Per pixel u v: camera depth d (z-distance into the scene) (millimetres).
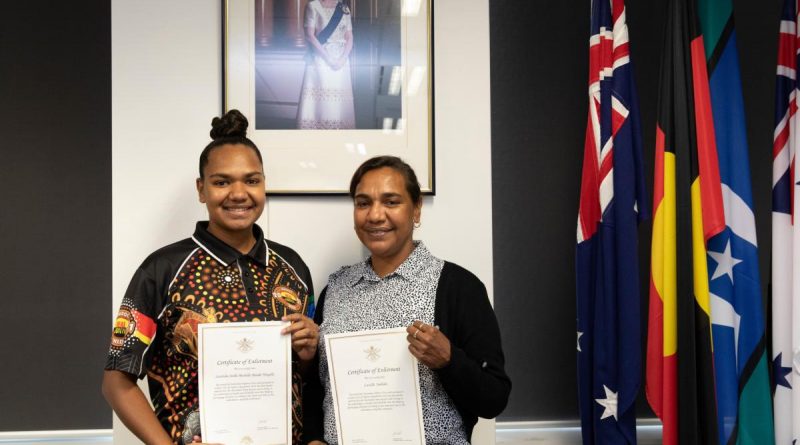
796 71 1683
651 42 2057
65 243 1980
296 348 1351
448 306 1384
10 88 1985
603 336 1712
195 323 1314
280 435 1312
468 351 1354
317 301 1657
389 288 1405
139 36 1759
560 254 2045
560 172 2049
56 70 1993
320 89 1767
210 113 1771
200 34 1774
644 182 1733
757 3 2068
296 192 1748
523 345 2037
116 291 1729
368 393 1326
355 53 1771
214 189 1354
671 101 1700
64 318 1974
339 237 1781
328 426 1386
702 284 1639
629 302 1662
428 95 1775
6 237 1974
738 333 1678
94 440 1957
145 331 1284
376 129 1773
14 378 1962
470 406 1320
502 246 2037
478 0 1818
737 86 1709
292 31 1762
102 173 1995
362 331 1336
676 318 1665
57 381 1966
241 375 1310
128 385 1272
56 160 1987
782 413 1666
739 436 1656
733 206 1688
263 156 1758
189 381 1309
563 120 2051
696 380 1635
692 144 1670
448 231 1800
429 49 1777
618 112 1709
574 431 2023
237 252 1381
